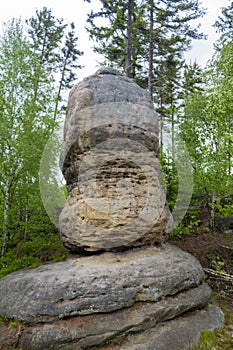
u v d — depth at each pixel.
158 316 5.15
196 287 5.99
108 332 4.79
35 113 10.02
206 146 10.64
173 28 17.20
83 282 5.17
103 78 7.04
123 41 17.42
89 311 4.96
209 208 11.01
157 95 21.20
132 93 6.96
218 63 9.98
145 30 16.62
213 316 5.77
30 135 9.16
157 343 4.75
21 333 4.81
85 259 6.05
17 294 5.38
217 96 9.14
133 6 15.91
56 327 4.79
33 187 9.19
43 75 11.12
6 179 8.86
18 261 7.80
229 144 9.74
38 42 21.64
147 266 5.63
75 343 4.66
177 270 5.79
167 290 5.43
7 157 8.82
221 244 9.50
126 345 4.71
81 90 6.77
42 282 5.32
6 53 10.27
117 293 5.11
